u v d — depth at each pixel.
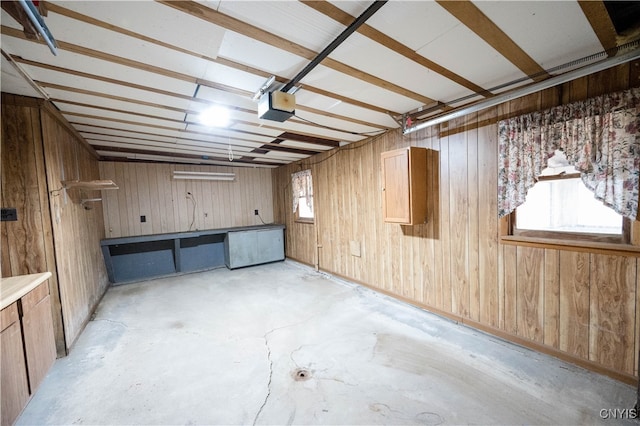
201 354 2.28
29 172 2.16
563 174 1.98
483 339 2.37
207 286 4.19
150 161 4.83
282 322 2.86
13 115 2.10
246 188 5.87
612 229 1.89
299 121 2.86
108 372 2.06
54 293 2.26
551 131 1.94
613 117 1.68
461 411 1.60
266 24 1.30
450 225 2.69
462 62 1.68
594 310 1.86
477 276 2.50
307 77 1.85
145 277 4.70
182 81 1.88
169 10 1.19
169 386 1.89
